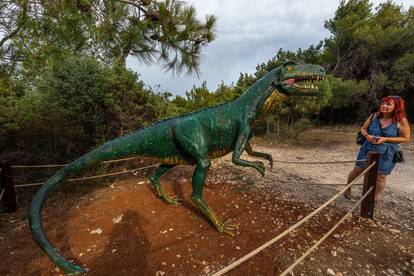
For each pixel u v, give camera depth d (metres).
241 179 4.69
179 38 7.05
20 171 4.98
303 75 2.52
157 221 3.08
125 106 5.62
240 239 2.75
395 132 3.16
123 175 5.22
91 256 2.53
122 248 2.63
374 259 2.55
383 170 3.30
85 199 4.04
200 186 2.77
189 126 2.60
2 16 3.74
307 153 8.11
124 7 6.00
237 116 2.69
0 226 3.53
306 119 10.62
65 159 5.24
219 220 2.96
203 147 2.63
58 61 4.70
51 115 4.89
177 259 2.46
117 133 5.64
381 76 11.20
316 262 2.46
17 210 4.11
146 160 5.91
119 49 6.68
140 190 3.99
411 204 3.99
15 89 5.61
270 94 2.67
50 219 3.49
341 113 13.58
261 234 2.85
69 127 5.12
